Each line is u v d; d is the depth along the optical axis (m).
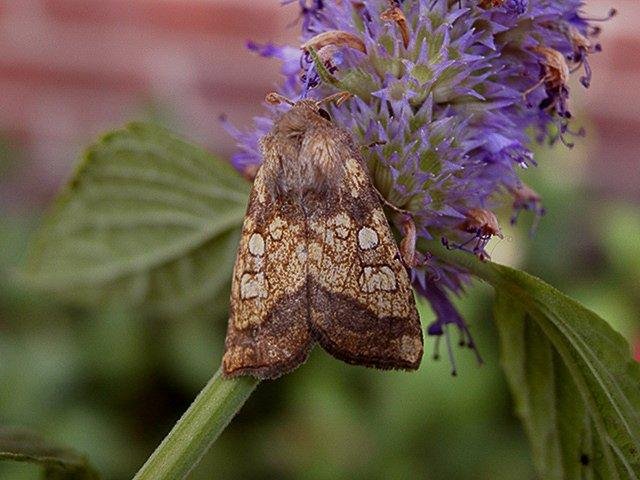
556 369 0.10
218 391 0.09
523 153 0.09
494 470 0.19
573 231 0.22
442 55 0.09
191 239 0.13
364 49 0.09
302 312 0.09
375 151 0.09
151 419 0.21
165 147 0.12
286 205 0.09
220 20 0.26
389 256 0.09
